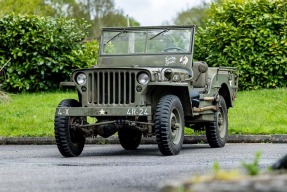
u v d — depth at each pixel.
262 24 21.80
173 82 12.72
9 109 19.25
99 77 12.63
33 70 23.25
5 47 23.33
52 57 23.22
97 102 12.61
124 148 14.59
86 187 7.84
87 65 23.25
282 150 13.19
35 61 23.11
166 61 13.97
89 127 12.63
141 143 16.08
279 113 17.94
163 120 12.18
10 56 23.28
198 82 14.08
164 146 12.23
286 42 21.45
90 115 12.46
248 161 10.96
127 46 14.30
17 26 23.19
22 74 23.23
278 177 4.54
